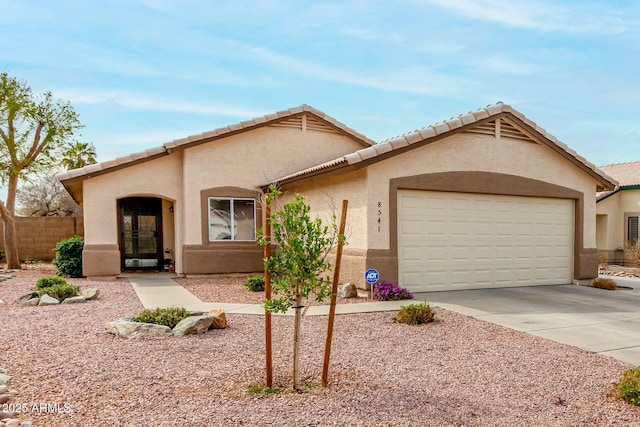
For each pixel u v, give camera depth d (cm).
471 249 1282
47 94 1923
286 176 1605
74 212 3400
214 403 479
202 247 1593
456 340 755
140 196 1659
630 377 523
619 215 2369
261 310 976
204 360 625
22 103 1850
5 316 898
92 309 974
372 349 693
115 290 1270
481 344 732
